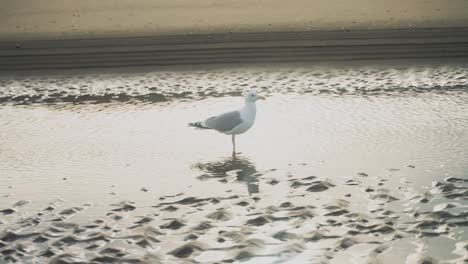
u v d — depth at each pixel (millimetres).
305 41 28594
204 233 10617
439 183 12609
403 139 16125
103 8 36094
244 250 9828
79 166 15016
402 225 10625
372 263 9281
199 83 24359
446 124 17391
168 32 30484
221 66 27109
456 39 27609
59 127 18875
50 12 35500
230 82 24312
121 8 35969
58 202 12562
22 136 18031
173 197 12633
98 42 29578
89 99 22609
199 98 21906
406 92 21578
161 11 34969
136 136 17469
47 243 10406
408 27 29328
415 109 19203
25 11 35875
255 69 26391
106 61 28234
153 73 26562
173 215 11578
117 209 12008
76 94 23531
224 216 11344
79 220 11469
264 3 35531
